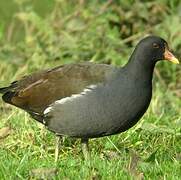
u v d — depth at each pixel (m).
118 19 18.34
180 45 17.81
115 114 12.23
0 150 12.84
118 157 12.58
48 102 12.66
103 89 12.25
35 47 18.81
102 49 18.03
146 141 13.42
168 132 13.46
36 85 12.88
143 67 12.42
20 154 12.80
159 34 18.03
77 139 13.30
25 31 19.62
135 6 18.34
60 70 12.79
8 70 18.31
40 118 12.92
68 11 19.09
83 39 18.23
